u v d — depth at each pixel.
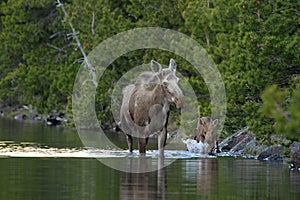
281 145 68.12
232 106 78.62
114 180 53.00
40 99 141.62
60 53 144.62
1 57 152.88
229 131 82.06
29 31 146.50
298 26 67.25
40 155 68.81
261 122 66.81
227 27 85.06
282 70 65.81
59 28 145.12
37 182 51.66
